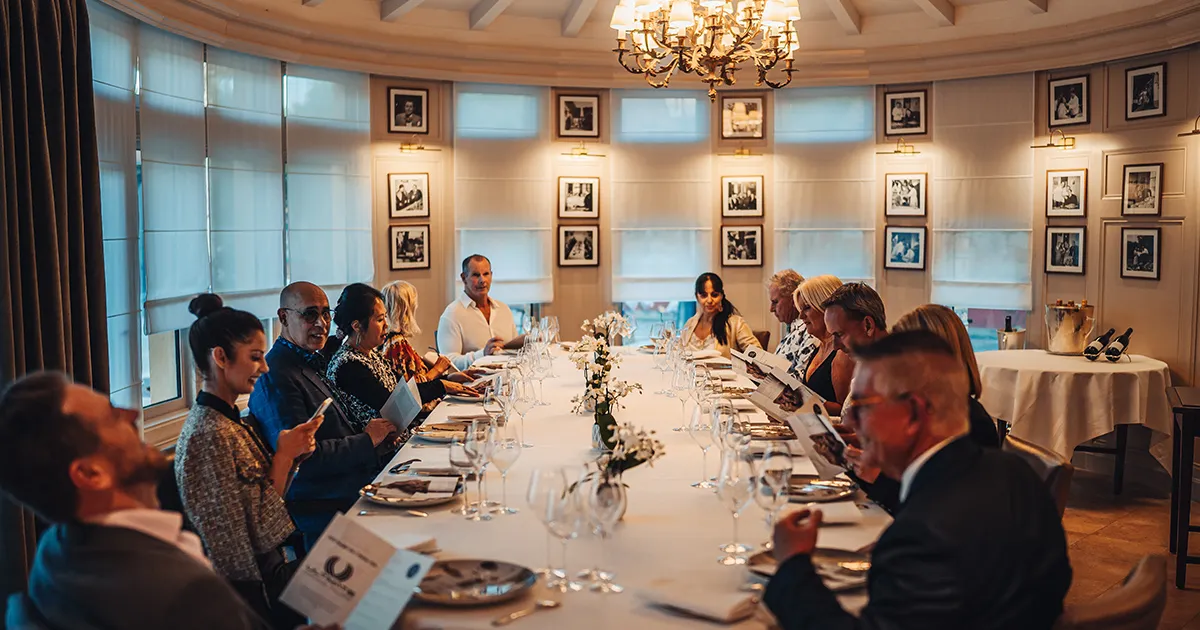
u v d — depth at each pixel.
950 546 1.76
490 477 3.15
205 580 1.79
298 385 3.85
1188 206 6.44
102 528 1.77
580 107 8.12
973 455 1.88
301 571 2.05
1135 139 6.77
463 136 7.88
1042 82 7.36
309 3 6.44
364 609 1.97
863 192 8.10
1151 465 6.61
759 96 8.23
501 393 4.06
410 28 7.22
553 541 2.49
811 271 8.26
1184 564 4.59
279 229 6.91
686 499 2.88
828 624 1.78
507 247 8.05
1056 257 7.33
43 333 4.23
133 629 1.71
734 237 8.34
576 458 3.44
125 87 5.45
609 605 2.06
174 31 5.79
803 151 8.20
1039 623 1.80
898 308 8.10
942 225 7.85
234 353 2.75
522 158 8.04
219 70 6.34
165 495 2.77
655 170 8.27
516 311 8.29
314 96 7.11
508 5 7.05
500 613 2.02
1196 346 6.40
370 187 7.55
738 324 6.87
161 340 6.11
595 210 8.24
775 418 4.09
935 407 1.90
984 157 7.64
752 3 4.88
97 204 4.61
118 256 5.38
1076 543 5.29
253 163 6.64
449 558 2.37
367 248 7.52
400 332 5.44
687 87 8.15
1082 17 6.75
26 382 1.79
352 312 4.42
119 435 1.82
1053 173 7.32
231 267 6.47
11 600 1.86
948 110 7.75
